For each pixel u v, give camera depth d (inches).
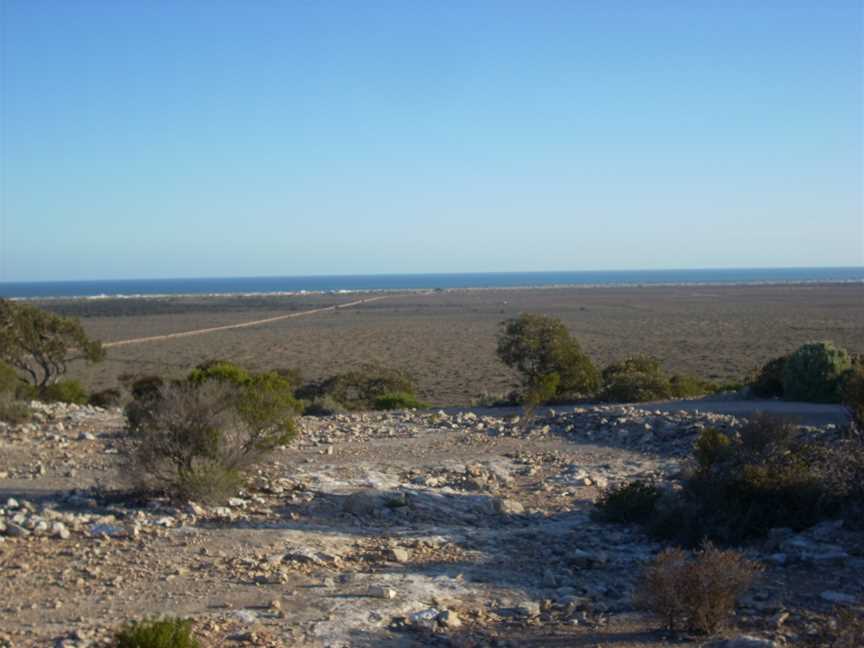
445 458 710.5
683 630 287.6
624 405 1013.2
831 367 951.6
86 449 711.1
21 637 281.3
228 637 282.0
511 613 314.5
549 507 533.6
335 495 540.1
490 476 631.8
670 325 4028.1
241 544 414.3
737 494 439.5
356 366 2459.4
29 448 710.5
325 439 799.7
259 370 2326.5
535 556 405.4
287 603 324.5
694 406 957.2
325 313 5551.2
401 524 476.1
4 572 359.9
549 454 722.2
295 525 459.8
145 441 510.3
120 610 315.0
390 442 789.9
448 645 278.4
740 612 300.7
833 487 430.9
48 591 337.4
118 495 520.1
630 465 667.4
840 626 273.7
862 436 522.9
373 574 367.9
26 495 529.0
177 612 312.8
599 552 405.1
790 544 382.9
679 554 310.5
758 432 512.1
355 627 293.7
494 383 1987.0
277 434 571.5
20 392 1025.5
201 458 527.5
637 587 327.6
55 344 1176.2
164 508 485.4
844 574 340.5
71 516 452.8
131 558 386.3
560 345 1270.9
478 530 463.5
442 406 1371.8
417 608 316.8
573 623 299.7
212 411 524.1
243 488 540.7
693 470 504.1
